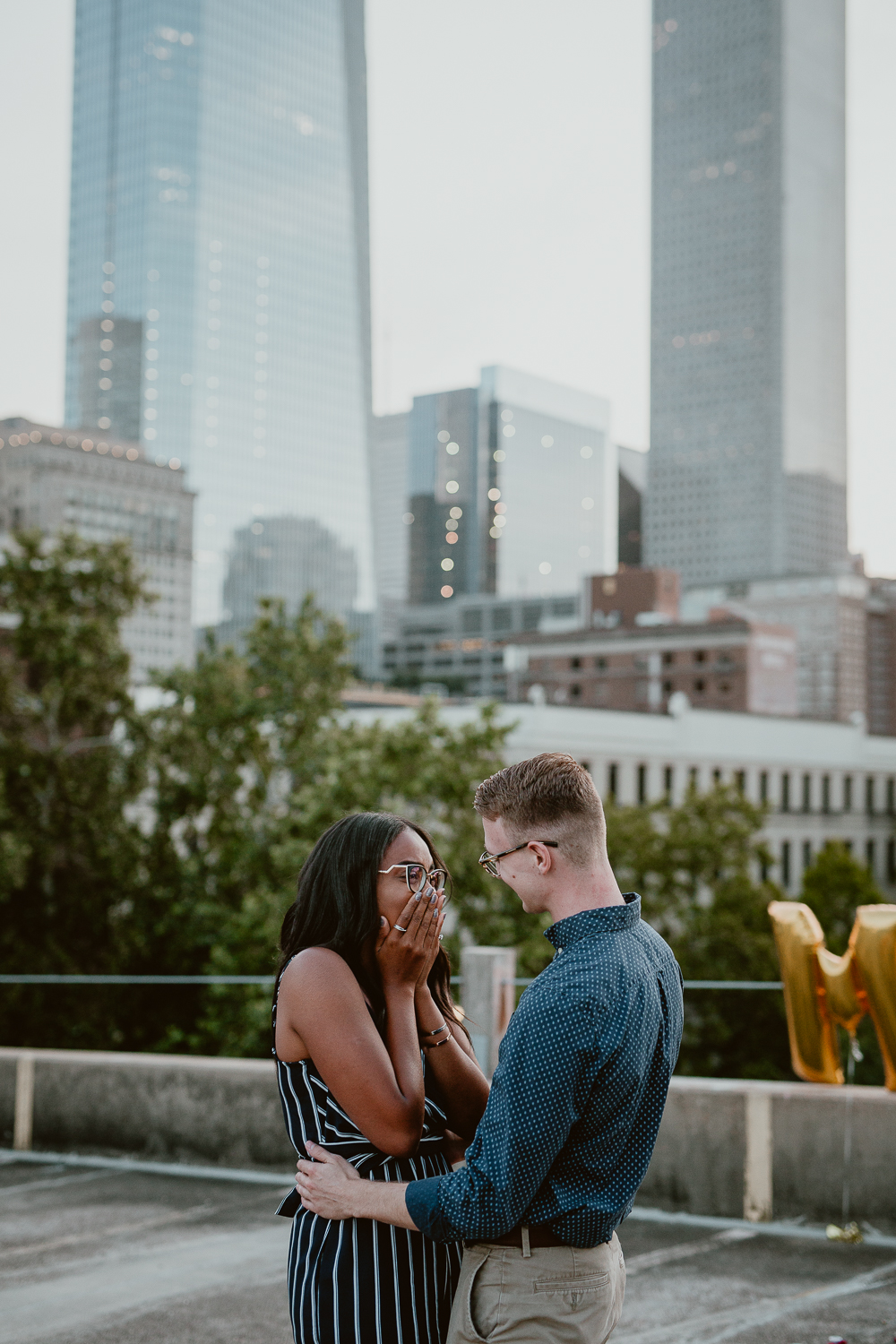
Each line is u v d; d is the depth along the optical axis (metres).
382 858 2.71
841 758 75.12
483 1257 2.52
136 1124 7.20
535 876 2.60
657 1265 5.26
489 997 6.59
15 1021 31.75
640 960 2.52
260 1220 6.00
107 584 36.81
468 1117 2.80
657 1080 2.56
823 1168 5.75
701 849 40.47
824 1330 4.53
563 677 110.94
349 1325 2.53
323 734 32.12
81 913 34.44
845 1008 5.80
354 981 2.62
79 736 38.22
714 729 67.19
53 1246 5.59
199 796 34.44
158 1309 4.81
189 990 33.50
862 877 49.88
